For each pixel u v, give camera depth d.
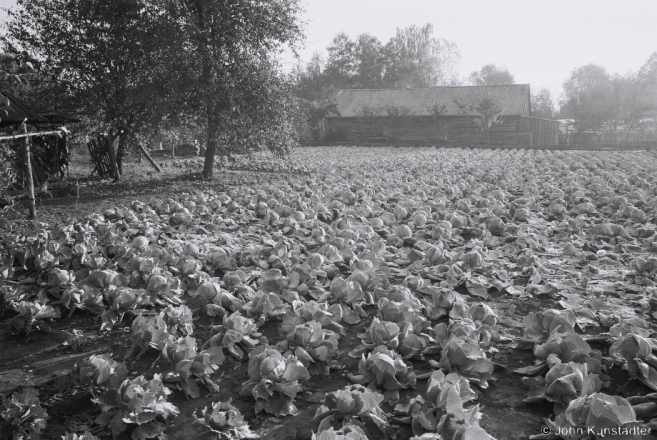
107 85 18.19
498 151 34.84
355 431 2.74
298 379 3.71
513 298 5.87
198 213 10.62
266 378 3.59
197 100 18.11
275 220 9.87
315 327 4.18
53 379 4.12
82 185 17.44
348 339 4.86
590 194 12.26
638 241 8.19
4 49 17.56
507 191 13.89
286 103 18.84
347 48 85.94
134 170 22.95
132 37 17.62
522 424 3.39
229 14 16.98
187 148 34.56
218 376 4.15
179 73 16.58
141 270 5.85
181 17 17.03
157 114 17.06
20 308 4.93
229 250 7.90
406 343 4.19
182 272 6.18
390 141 50.88
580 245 8.00
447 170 19.45
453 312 4.76
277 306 5.11
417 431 3.14
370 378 3.81
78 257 6.56
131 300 5.19
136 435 3.23
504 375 4.07
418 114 51.19
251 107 17.78
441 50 91.00
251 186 16.41
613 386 3.80
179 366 3.84
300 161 26.78
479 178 16.33
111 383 3.55
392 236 8.05
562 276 6.44
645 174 15.27
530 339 4.39
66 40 18.02
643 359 3.87
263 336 4.59
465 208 10.53
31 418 3.36
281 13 17.94
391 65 86.75
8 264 6.52
